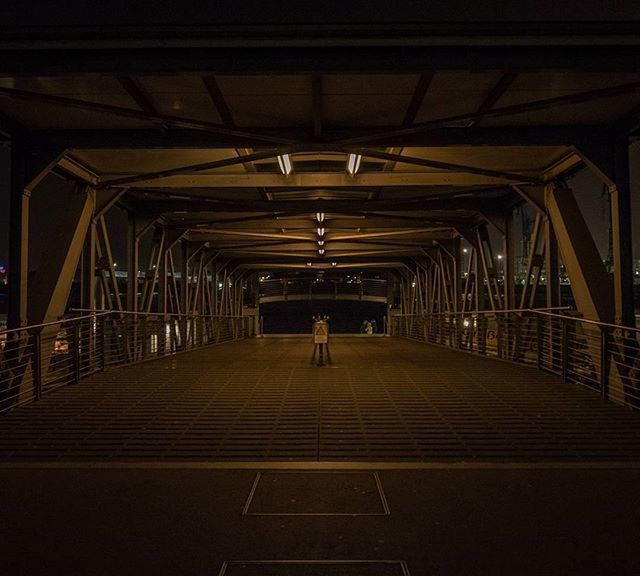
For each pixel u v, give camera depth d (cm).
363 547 329
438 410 716
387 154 1003
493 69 625
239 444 562
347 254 2783
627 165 941
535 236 1276
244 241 2477
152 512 380
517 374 1039
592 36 559
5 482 439
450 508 386
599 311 1016
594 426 636
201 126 883
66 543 336
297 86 791
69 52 627
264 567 306
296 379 977
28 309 1016
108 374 1049
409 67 625
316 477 449
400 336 3425
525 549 326
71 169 1116
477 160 1152
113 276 1405
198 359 1390
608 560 313
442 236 2225
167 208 1606
